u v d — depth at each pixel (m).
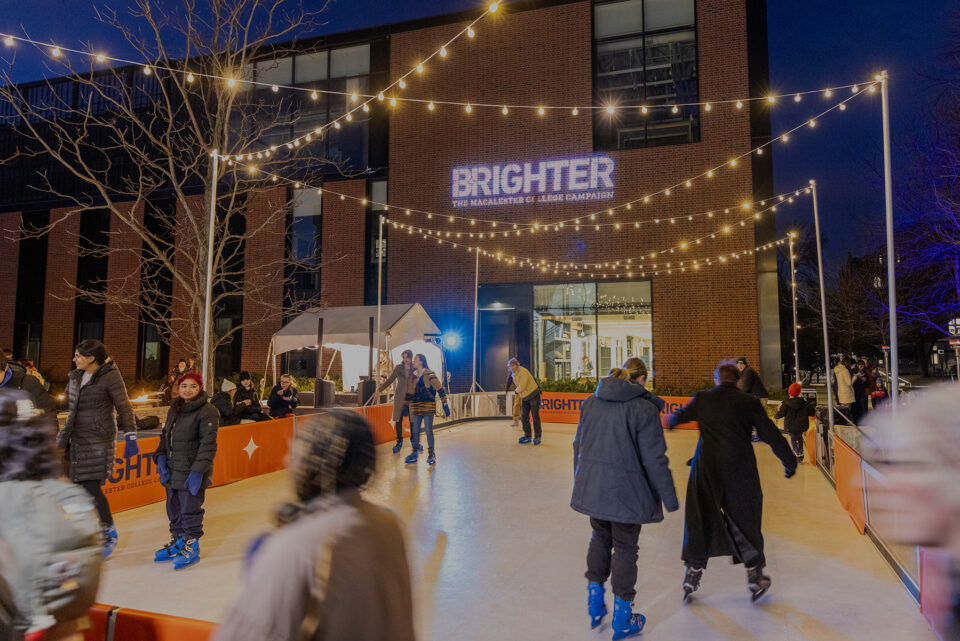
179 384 5.35
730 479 4.45
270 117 22.48
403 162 21.69
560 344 20.00
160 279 22.80
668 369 18.75
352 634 1.45
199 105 20.70
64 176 23.88
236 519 6.78
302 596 1.44
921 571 4.09
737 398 4.58
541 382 18.66
